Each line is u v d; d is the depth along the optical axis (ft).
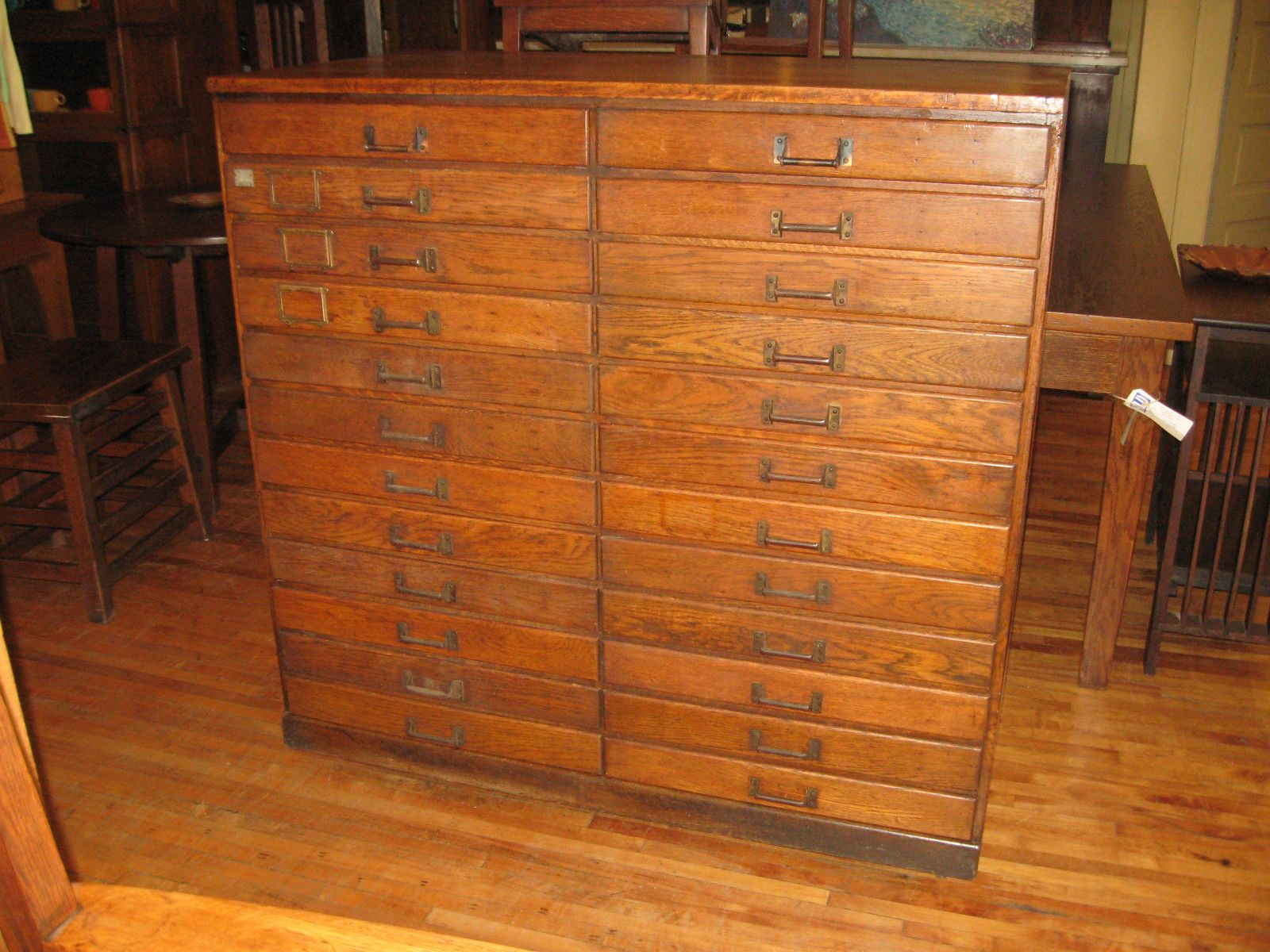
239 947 2.80
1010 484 5.98
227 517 11.66
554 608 7.00
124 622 9.75
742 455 6.32
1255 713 8.53
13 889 2.67
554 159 6.04
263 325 6.96
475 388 6.65
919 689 6.50
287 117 6.45
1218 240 17.93
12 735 2.63
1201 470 9.61
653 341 6.23
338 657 7.64
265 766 7.93
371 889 6.82
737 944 6.43
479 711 7.43
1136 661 9.20
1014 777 7.77
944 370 5.86
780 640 6.64
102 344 10.45
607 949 6.39
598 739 7.22
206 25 14.33
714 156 5.80
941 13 16.33
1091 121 16.08
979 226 5.58
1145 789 7.67
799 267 5.88
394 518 7.14
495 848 7.16
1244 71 17.12
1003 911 6.65
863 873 6.97
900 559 6.28
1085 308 7.88
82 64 14.74
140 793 7.66
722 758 7.02
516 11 9.48
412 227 6.43
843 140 5.60
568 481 6.68
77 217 11.39
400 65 7.34
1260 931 6.51
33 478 11.13
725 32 13.02
